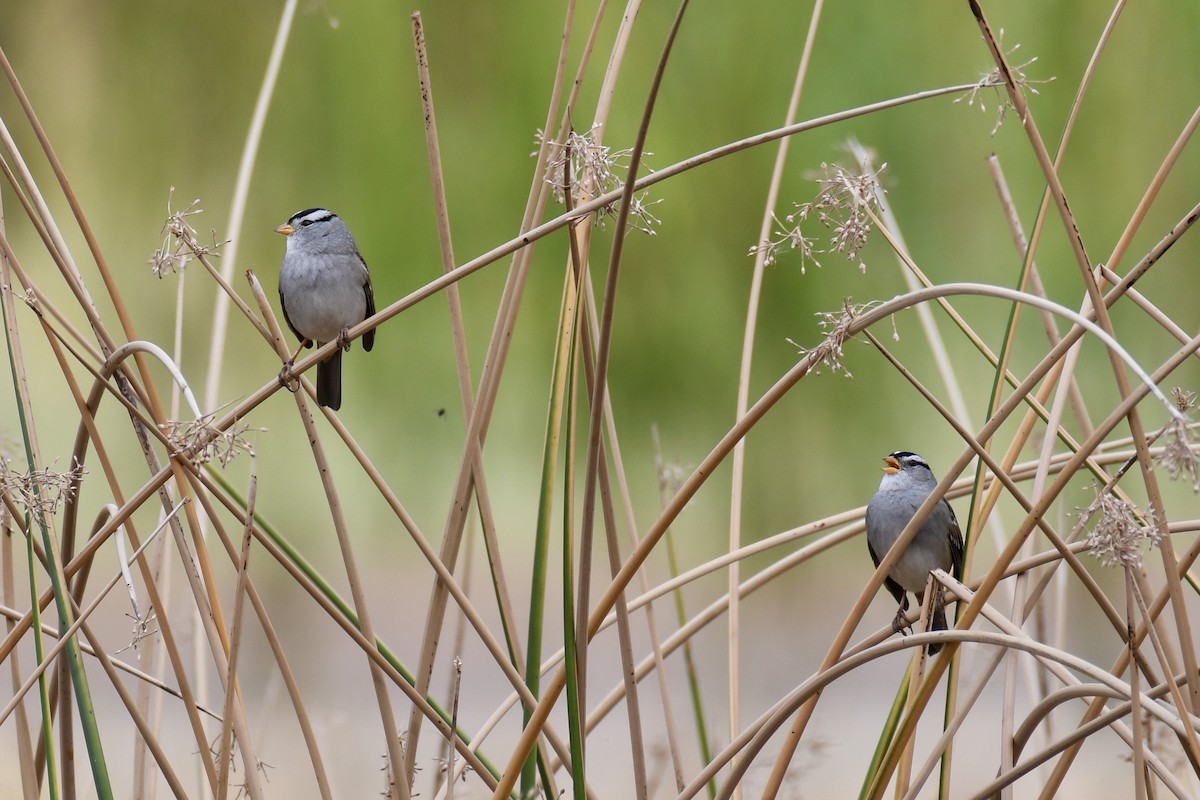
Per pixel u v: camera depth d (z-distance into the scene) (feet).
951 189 39.11
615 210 14.55
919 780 14.85
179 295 19.07
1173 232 12.86
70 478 15.38
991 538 41.01
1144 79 38.78
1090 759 31.45
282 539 16.90
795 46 39.24
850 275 39.93
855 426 40.65
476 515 21.70
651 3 39.24
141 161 39.99
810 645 55.06
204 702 20.07
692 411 40.45
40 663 14.84
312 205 39.81
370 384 40.01
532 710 16.20
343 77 39.50
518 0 39.29
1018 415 39.65
